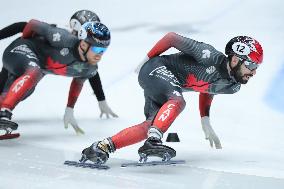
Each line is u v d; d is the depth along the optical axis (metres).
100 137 17.98
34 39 17.95
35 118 21.30
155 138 13.09
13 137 17.38
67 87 26.45
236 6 42.28
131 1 46.91
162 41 14.86
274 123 19.86
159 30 37.56
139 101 23.86
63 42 17.36
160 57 15.12
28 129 19.14
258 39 33.38
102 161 13.45
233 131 18.80
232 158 15.05
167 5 44.84
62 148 16.08
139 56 31.41
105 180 12.20
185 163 14.29
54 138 17.64
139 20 40.91
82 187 11.57
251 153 15.73
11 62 17.44
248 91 24.09
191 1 45.38
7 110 15.77
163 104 14.32
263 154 15.60
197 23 39.00
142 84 14.88
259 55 13.95
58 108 23.16
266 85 24.75
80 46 17.08
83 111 22.67
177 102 13.66
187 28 37.69
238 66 14.13
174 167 13.69
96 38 16.02
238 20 38.62
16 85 16.06
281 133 18.44
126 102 23.77
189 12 42.31
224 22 38.50
